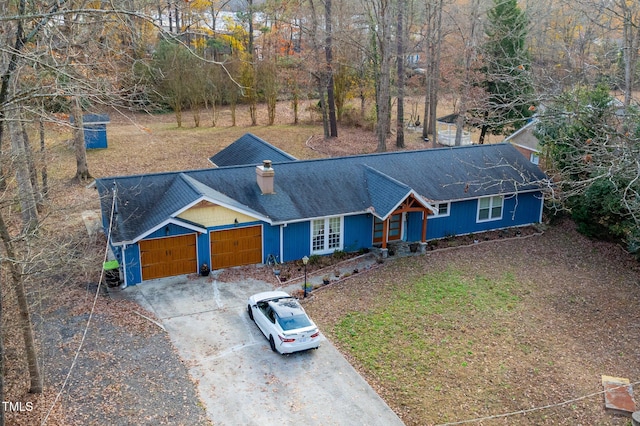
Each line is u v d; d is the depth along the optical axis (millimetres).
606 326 19531
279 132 49562
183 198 22172
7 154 15633
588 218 27094
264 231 23562
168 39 11062
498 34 35156
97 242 24969
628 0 22594
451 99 57000
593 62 22703
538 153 31922
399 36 40438
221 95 54188
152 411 14359
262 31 58750
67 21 12453
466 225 28266
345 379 16188
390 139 47844
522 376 16531
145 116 56938
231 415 14430
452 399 15438
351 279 22812
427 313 20094
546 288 22438
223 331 18562
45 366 15984
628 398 15367
